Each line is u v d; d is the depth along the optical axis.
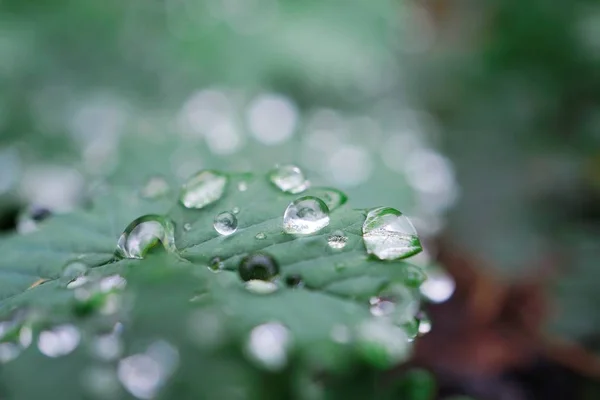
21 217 0.14
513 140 0.26
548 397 0.17
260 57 0.28
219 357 0.16
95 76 0.27
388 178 0.19
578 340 0.18
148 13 0.30
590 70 0.26
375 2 0.31
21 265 0.12
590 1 0.27
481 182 0.24
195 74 0.28
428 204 0.20
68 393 0.15
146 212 0.13
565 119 0.26
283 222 0.12
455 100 0.28
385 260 0.12
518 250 0.21
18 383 0.15
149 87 0.27
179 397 0.15
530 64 0.28
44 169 0.21
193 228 0.12
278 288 0.11
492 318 0.19
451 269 0.20
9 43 0.26
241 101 0.26
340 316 0.13
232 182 0.13
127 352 0.15
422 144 0.26
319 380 0.15
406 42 0.34
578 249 0.20
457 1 0.35
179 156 0.19
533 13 0.28
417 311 0.12
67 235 0.13
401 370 0.17
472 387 0.17
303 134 0.23
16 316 0.12
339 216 0.12
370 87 0.29
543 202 0.23
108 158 0.19
